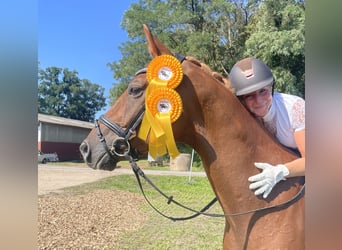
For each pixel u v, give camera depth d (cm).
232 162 192
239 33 2277
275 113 206
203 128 194
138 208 837
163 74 191
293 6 1608
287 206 186
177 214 781
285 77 1534
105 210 793
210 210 812
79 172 1716
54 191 1046
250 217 189
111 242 552
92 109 5484
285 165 189
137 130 198
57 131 3072
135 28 2502
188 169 1956
